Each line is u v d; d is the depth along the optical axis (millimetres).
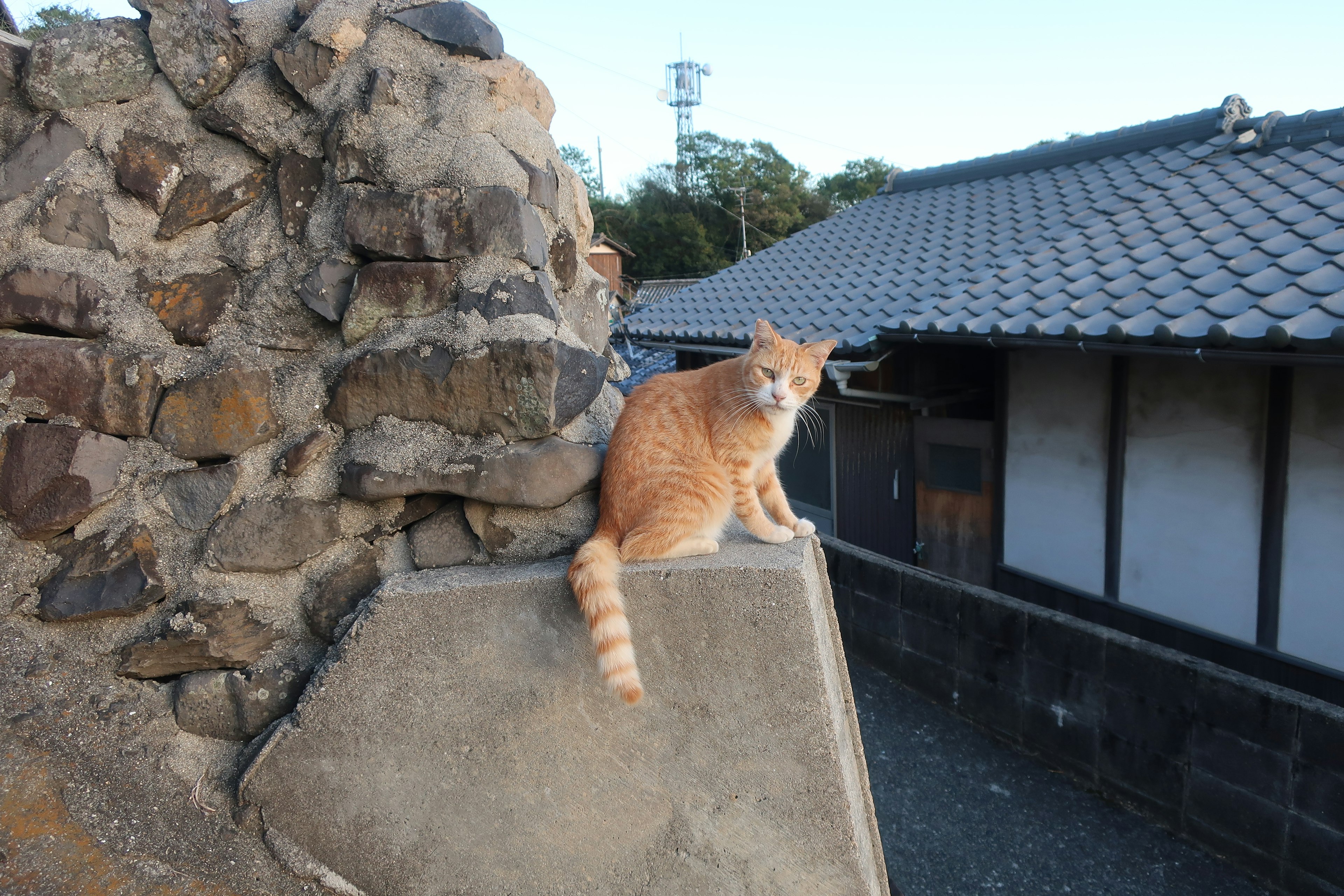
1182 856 3377
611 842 1715
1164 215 5098
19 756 1547
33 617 1760
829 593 2162
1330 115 5188
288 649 1818
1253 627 4160
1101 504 4883
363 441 1836
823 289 6867
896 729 4441
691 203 36031
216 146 2076
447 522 1856
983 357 6254
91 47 2023
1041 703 4086
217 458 1854
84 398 1821
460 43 2021
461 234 1861
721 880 1704
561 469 1788
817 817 1674
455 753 1699
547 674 1685
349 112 1931
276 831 1692
